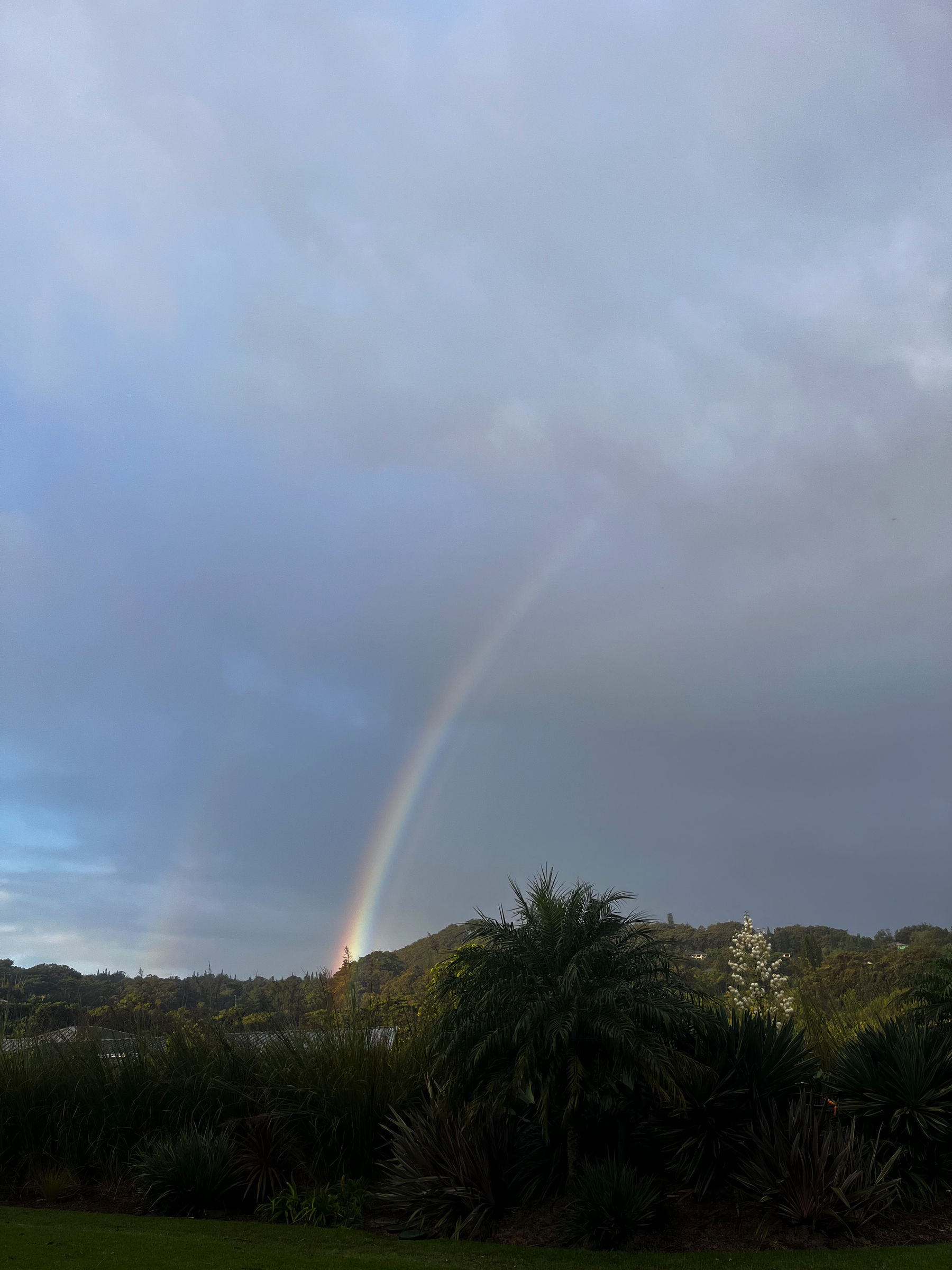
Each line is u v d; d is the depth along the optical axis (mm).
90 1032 14438
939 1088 9656
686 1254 8125
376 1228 9656
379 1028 13531
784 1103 10242
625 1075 9680
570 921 10680
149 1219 9977
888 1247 8008
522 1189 9836
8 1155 12625
